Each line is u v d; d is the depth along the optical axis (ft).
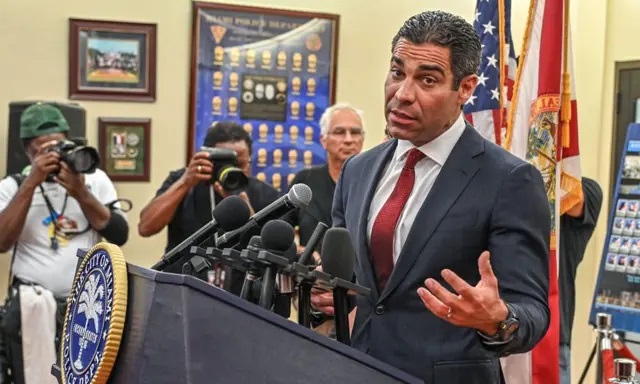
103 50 14.38
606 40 17.21
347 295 4.73
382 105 16.25
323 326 5.65
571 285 10.81
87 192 11.58
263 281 4.30
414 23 5.27
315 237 4.70
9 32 13.92
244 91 15.31
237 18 15.21
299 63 15.66
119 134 14.49
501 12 9.95
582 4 17.29
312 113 15.79
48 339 11.25
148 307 3.67
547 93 9.39
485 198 5.29
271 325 3.82
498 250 5.18
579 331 17.40
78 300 4.29
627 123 17.03
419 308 5.31
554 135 9.40
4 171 13.80
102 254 4.12
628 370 7.57
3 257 13.82
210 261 4.79
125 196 14.58
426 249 5.31
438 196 5.39
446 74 5.19
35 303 11.23
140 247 14.70
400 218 5.50
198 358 3.62
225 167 10.91
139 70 14.60
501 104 9.89
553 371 8.68
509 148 9.48
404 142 5.71
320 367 3.92
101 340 3.89
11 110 13.12
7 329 11.22
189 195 11.37
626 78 17.01
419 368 5.23
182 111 14.92
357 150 12.01
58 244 11.69
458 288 4.25
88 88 14.30
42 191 11.66
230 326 3.71
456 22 5.22
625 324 12.13
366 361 4.03
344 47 15.99
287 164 15.66
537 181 5.36
